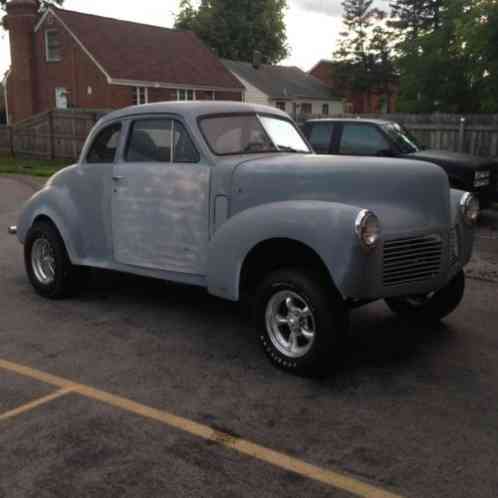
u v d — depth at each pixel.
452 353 4.97
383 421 3.81
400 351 5.01
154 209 5.43
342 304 4.33
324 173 4.50
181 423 3.77
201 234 5.13
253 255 4.68
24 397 4.12
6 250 8.95
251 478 3.19
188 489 3.09
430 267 4.57
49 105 35.53
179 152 5.27
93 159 6.03
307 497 3.03
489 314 5.99
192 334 5.40
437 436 3.62
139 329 5.52
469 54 21.02
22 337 5.29
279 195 4.65
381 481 3.16
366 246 4.04
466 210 5.03
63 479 3.18
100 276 7.41
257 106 5.79
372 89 55.41
